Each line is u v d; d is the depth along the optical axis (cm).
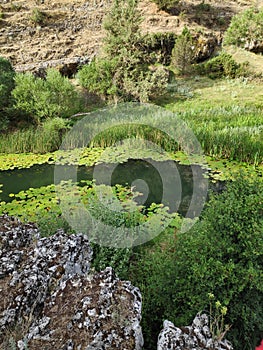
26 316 187
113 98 1079
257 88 1148
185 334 189
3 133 889
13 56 1273
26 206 478
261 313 228
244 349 231
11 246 238
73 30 1451
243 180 269
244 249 236
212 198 275
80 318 181
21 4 1538
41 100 887
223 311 190
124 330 177
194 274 229
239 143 680
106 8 1546
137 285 289
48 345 170
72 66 1250
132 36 1177
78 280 208
